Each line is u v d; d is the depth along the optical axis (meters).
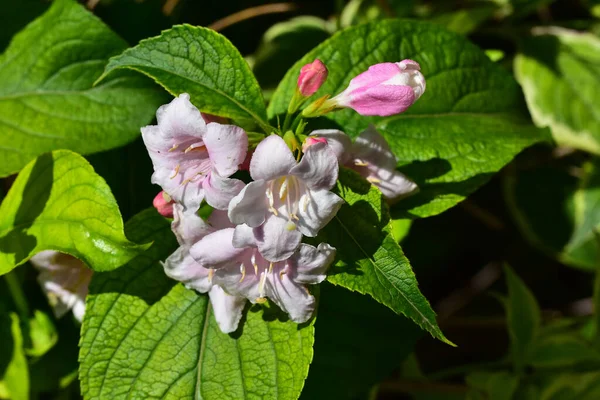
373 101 0.31
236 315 0.32
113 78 0.37
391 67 0.31
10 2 0.38
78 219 0.32
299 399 0.37
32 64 0.37
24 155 0.36
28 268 0.40
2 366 0.39
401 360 0.37
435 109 0.36
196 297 0.33
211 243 0.30
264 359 0.32
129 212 0.39
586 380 0.45
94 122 0.37
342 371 0.37
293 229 0.29
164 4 0.46
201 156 0.31
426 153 0.35
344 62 0.35
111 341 0.32
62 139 0.37
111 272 0.33
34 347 0.40
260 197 0.29
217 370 0.32
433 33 0.36
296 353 0.32
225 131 0.29
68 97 0.37
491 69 0.37
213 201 0.29
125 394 0.32
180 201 0.30
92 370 0.32
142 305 0.33
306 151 0.29
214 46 0.32
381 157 0.32
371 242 0.30
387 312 0.38
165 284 0.33
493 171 0.35
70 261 0.36
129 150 0.39
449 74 0.37
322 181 0.29
